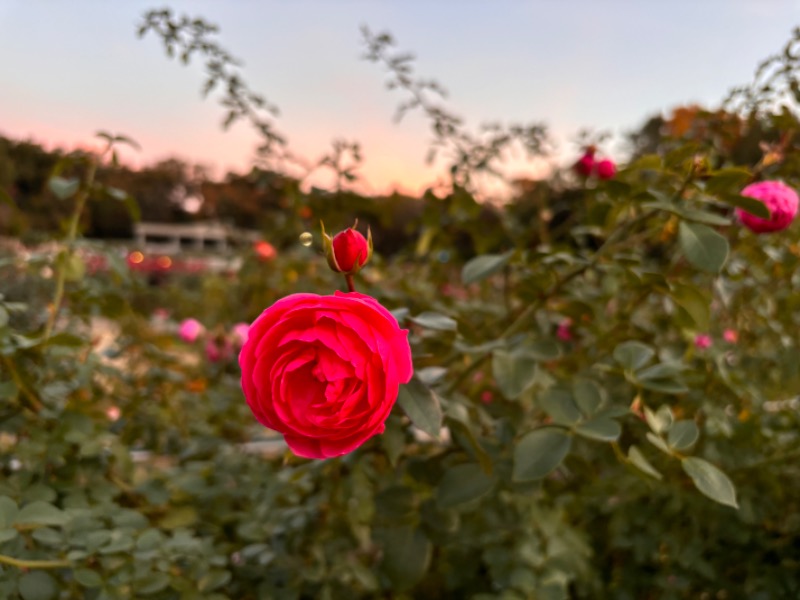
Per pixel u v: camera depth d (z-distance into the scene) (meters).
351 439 0.72
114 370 1.44
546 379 1.26
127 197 1.45
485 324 1.74
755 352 1.98
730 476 1.46
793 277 1.81
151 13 1.73
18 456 1.20
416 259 2.36
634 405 1.09
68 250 1.40
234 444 1.88
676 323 1.29
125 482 1.37
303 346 0.72
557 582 1.18
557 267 1.54
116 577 0.99
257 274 2.73
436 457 1.21
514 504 1.36
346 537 1.46
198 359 2.64
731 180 1.05
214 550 1.20
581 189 1.87
